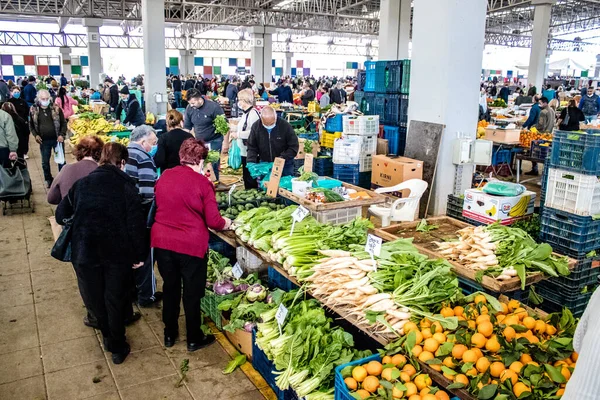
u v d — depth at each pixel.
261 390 3.36
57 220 3.59
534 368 2.23
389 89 7.64
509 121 11.91
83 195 3.39
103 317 3.66
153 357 3.76
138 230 3.47
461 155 6.20
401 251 3.27
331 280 3.07
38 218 7.28
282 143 5.61
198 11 28.66
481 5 6.07
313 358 2.83
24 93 15.39
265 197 5.01
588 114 15.81
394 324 2.70
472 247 3.39
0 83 15.77
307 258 3.40
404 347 2.54
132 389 3.36
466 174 6.49
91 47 27.16
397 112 7.53
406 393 2.30
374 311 2.76
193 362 3.69
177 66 39.12
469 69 6.20
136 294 4.76
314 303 3.31
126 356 3.74
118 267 3.46
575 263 3.37
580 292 3.83
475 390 2.22
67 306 4.58
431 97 6.32
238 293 4.03
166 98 16.19
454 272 3.34
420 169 6.20
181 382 3.44
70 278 5.21
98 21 26.88
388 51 16.86
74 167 4.05
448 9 5.92
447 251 3.52
